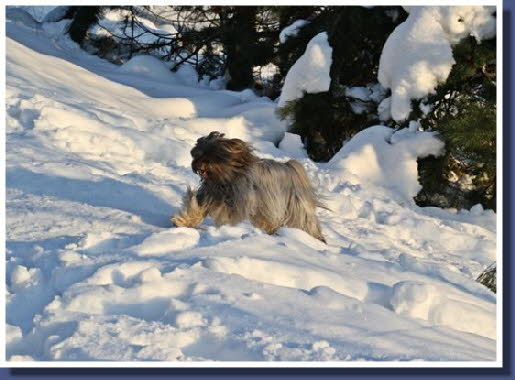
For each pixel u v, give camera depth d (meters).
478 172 15.34
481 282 8.64
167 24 27.84
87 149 11.68
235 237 6.59
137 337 4.52
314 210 8.09
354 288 5.92
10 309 5.16
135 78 21.16
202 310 4.92
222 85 24.23
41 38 23.20
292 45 19.58
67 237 6.87
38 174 9.52
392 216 11.98
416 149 14.77
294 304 5.17
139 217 7.94
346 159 14.89
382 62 15.79
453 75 15.35
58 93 14.84
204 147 7.35
